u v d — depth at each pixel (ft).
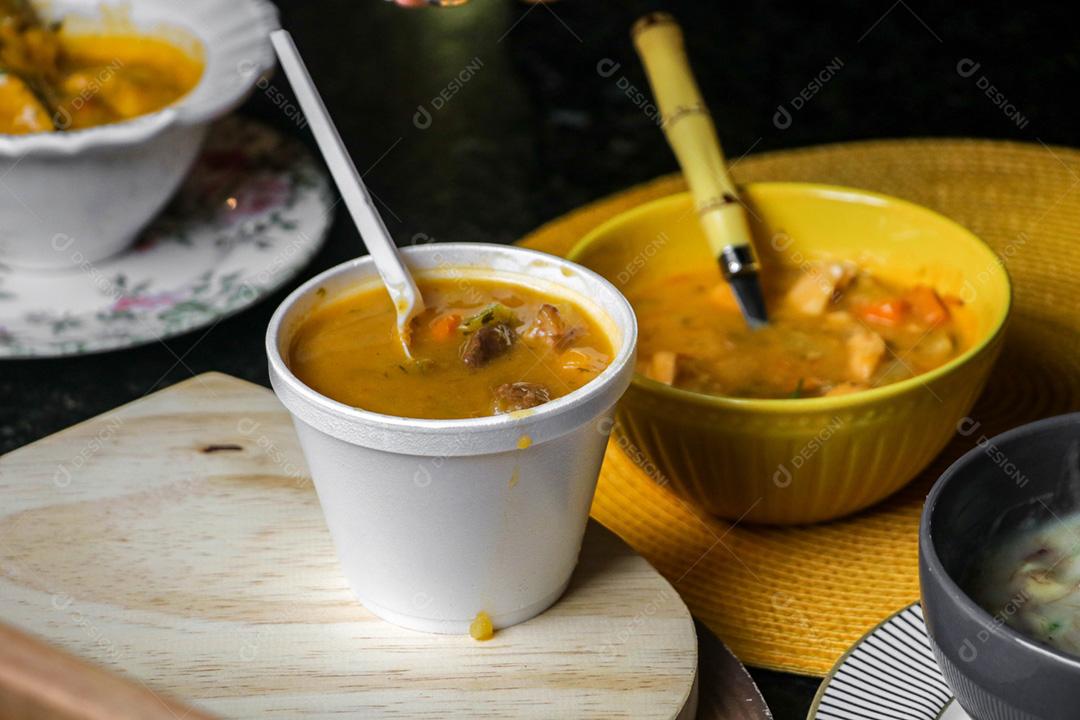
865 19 4.14
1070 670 1.97
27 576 2.39
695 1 4.28
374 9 4.28
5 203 3.01
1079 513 2.21
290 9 4.30
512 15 4.19
